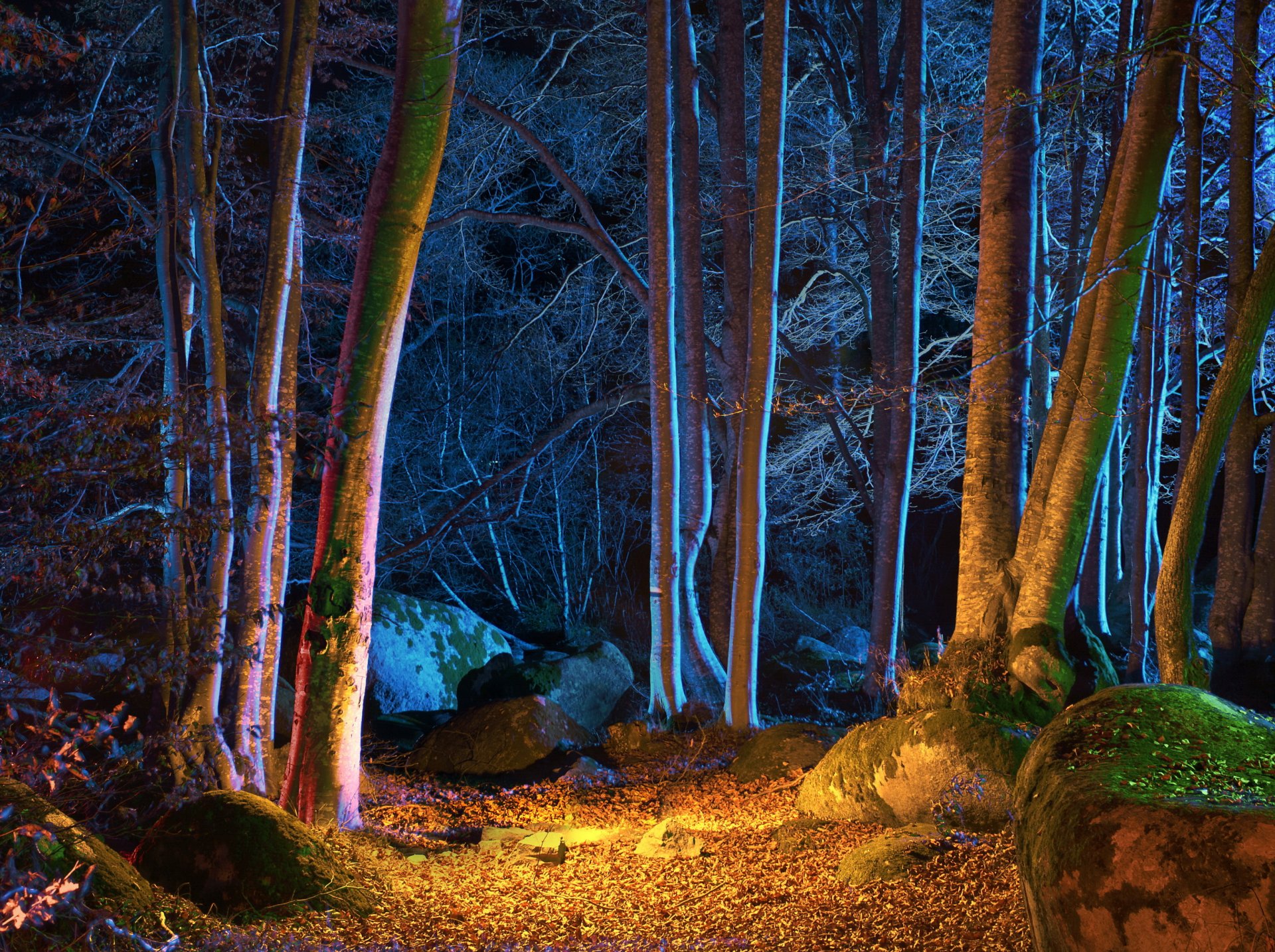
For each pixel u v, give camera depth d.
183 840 6.35
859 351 27.39
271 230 9.86
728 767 11.99
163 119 9.40
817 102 22.31
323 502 9.09
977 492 10.15
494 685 16.28
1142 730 3.59
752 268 13.86
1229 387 6.28
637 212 24.02
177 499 7.91
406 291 9.13
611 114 23.19
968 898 5.60
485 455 25.80
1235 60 8.44
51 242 12.09
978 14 22.38
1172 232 12.60
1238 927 2.67
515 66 23.02
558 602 26.05
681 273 16.17
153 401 5.54
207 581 8.31
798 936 5.66
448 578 26.59
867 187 18.55
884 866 6.44
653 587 15.00
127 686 4.94
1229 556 12.16
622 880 7.55
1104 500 17.89
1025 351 10.31
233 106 13.05
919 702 9.52
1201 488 6.39
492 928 6.37
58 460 4.70
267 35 12.95
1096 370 8.36
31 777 4.55
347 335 9.07
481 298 27.23
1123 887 2.89
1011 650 8.91
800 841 7.76
